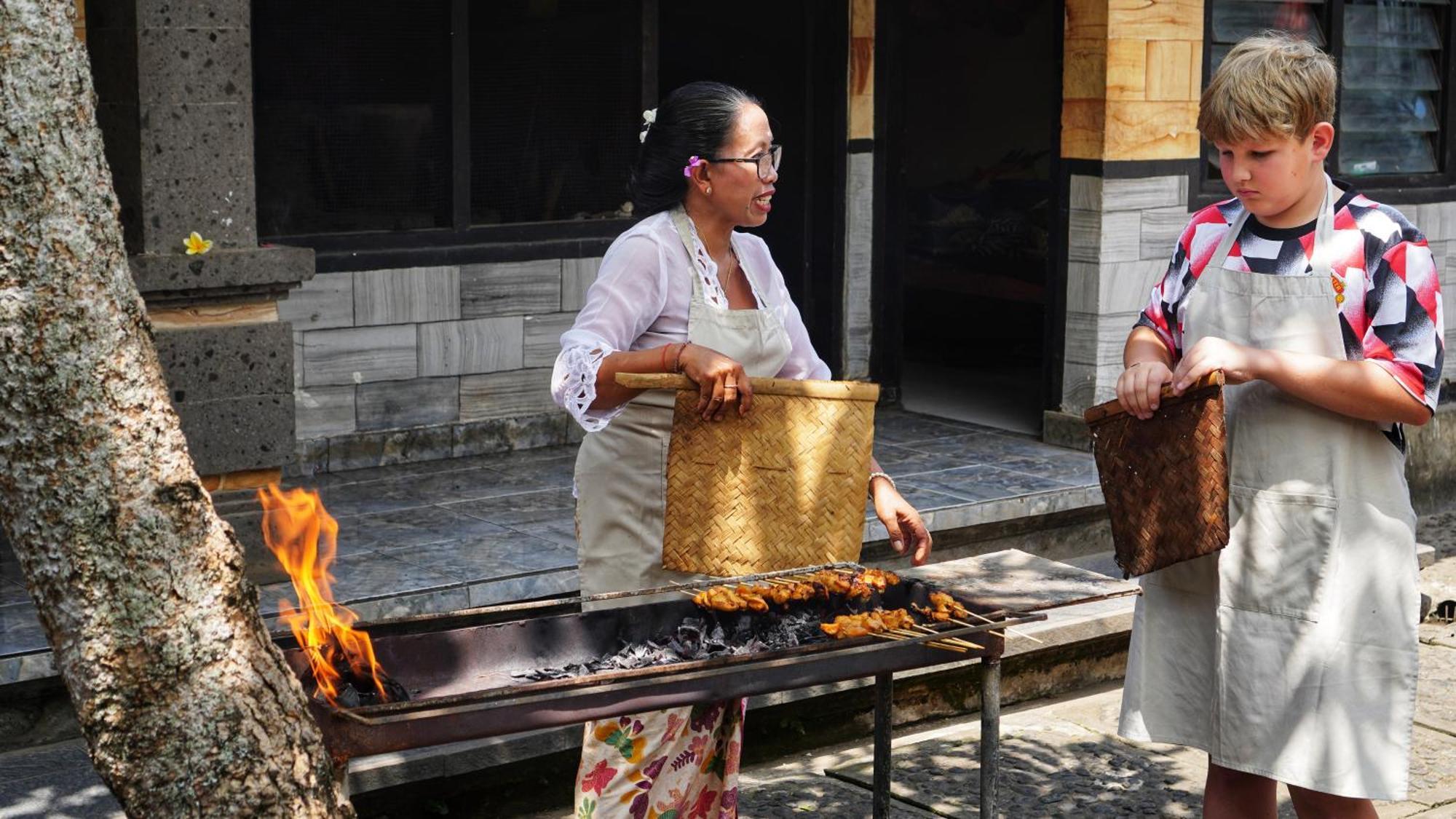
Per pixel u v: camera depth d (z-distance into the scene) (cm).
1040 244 954
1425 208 799
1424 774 461
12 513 196
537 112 668
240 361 482
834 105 746
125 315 198
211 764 204
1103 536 650
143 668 199
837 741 495
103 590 197
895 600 323
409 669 288
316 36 614
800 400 310
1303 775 303
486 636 296
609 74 682
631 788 320
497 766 422
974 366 932
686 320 321
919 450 697
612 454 324
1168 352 329
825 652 283
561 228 678
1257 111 290
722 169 314
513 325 672
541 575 500
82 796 401
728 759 334
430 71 640
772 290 340
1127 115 678
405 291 643
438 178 650
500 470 646
